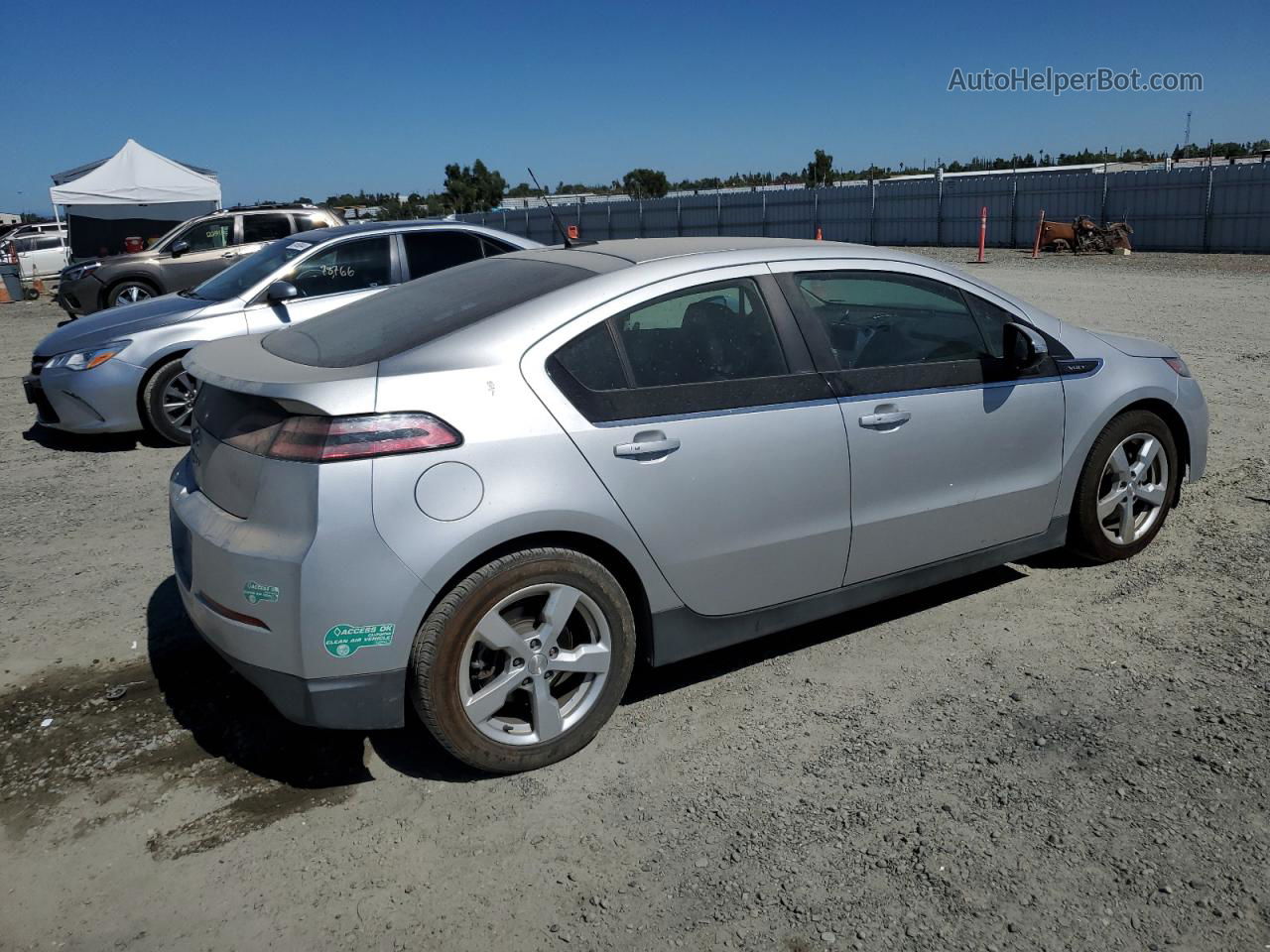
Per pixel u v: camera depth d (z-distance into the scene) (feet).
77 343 24.03
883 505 12.35
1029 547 14.19
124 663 13.11
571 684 10.91
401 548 9.34
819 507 11.80
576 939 8.15
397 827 9.66
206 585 9.94
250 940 8.23
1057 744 10.66
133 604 14.99
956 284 13.48
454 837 9.48
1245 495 18.21
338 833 9.60
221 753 11.03
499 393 9.94
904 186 105.40
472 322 10.58
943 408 12.67
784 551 11.69
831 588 12.32
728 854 9.12
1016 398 13.39
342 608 9.25
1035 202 94.99
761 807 9.78
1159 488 15.39
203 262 49.11
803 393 11.64
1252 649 12.55
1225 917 8.15
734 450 11.10
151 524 18.83
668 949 8.02
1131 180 87.56
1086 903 8.34
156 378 24.08
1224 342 34.45
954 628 13.55
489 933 8.24
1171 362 15.57
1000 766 10.30
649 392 10.72
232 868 9.13
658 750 10.85
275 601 9.33
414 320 11.20
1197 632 13.08
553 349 10.37
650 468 10.59
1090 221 84.79
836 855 9.06
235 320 24.40
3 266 74.74
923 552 12.93
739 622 11.73
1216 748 10.46
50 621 14.40
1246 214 80.12
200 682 12.60
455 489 9.55
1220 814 9.41
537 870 9.00
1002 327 13.76
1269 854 8.86
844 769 10.37
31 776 10.66
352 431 9.29
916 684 12.06
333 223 52.21
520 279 11.78
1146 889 8.49
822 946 8.00
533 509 9.82
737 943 8.07
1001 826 9.36
